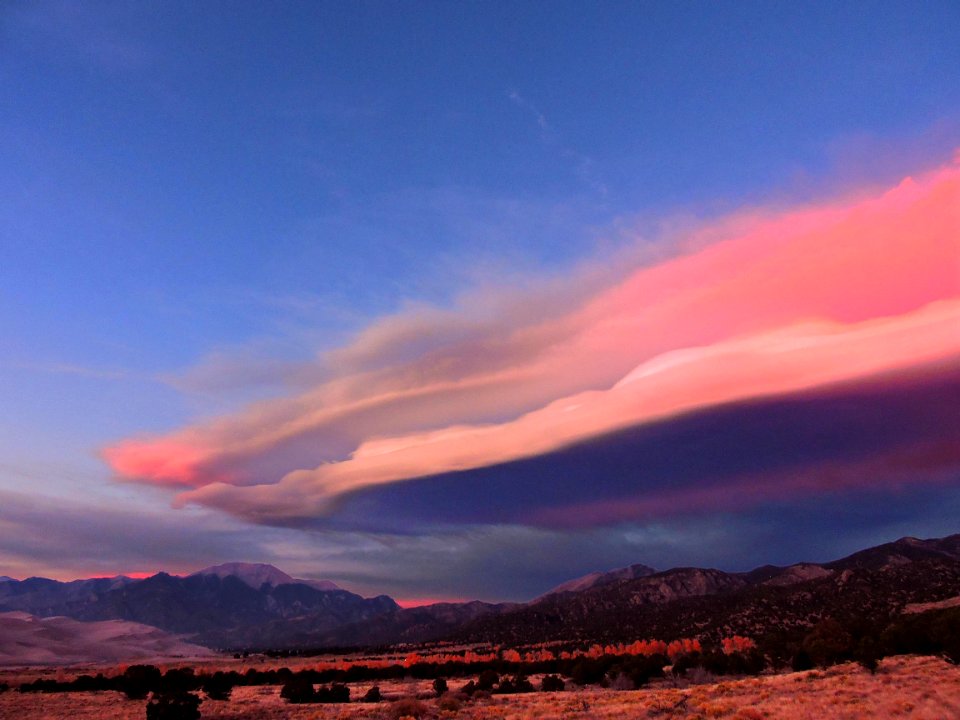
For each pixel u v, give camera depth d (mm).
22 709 43438
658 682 53562
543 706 37938
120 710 41938
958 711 24812
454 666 87312
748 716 27641
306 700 49562
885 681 35500
